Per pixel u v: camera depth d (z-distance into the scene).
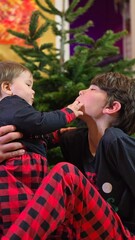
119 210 0.98
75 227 0.86
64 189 0.81
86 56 1.51
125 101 1.10
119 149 0.95
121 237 0.89
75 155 1.16
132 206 0.98
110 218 0.88
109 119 1.10
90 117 1.11
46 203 0.79
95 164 1.02
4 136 0.92
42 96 1.48
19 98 1.00
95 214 0.85
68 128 1.25
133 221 0.98
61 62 1.61
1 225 0.85
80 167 1.12
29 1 2.18
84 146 1.15
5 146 0.91
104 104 1.10
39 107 1.44
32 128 0.94
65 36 1.64
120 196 0.98
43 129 0.95
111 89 1.10
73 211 0.84
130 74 1.65
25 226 0.76
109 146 0.96
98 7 3.65
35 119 0.94
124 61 1.64
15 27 2.15
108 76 1.15
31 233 0.76
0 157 0.90
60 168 0.84
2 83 1.02
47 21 1.56
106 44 1.60
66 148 1.19
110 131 1.00
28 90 1.06
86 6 1.67
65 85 1.45
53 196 0.80
